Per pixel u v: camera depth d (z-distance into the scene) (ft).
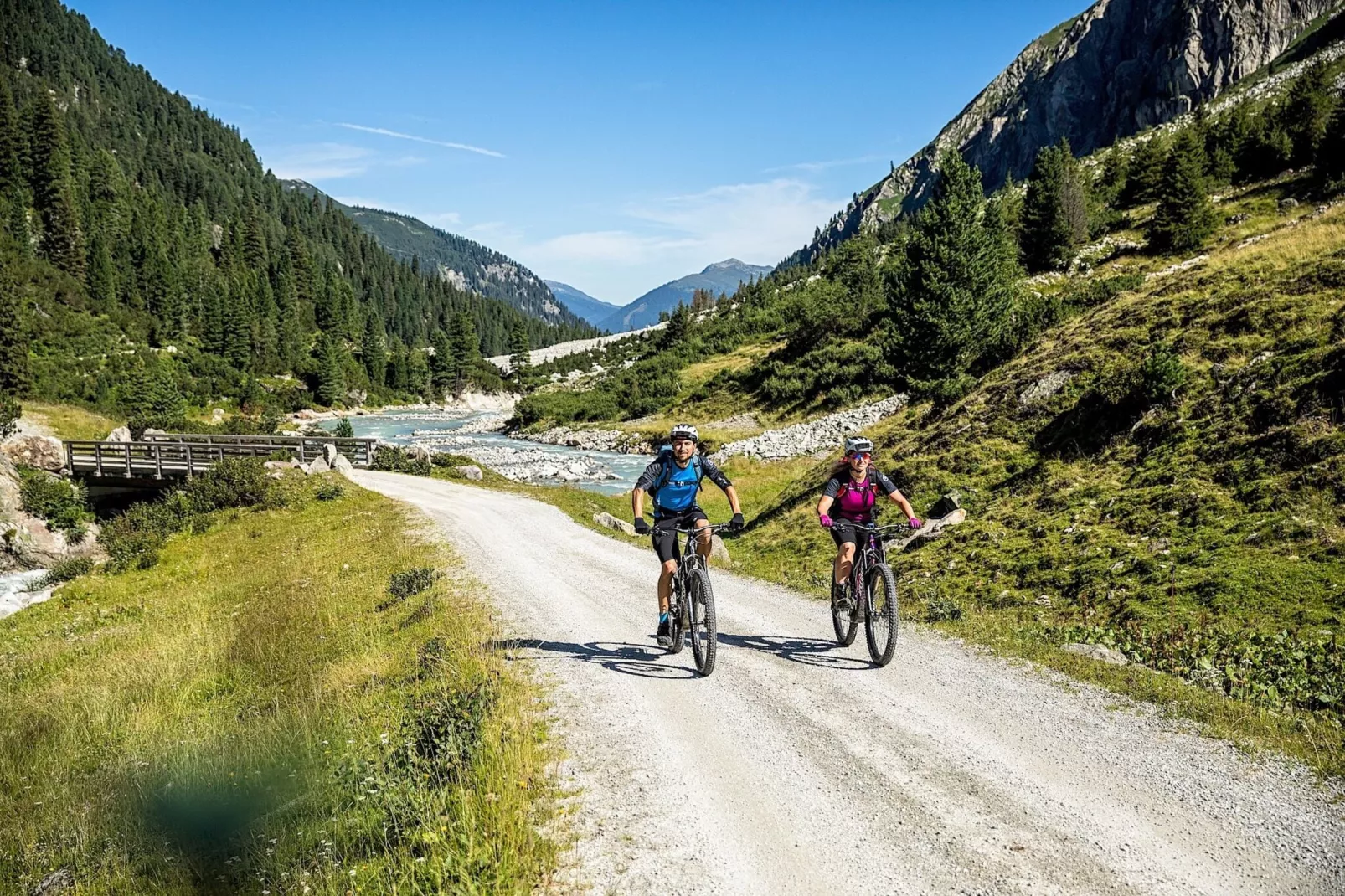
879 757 18.85
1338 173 167.32
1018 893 13.04
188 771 21.94
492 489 117.39
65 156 539.29
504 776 18.10
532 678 26.55
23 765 30.04
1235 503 42.55
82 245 430.20
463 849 14.90
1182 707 21.54
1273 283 61.72
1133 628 33.94
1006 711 21.84
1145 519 45.78
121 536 97.96
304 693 29.81
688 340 364.17
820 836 15.28
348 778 18.40
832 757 18.94
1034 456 63.41
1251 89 456.04
